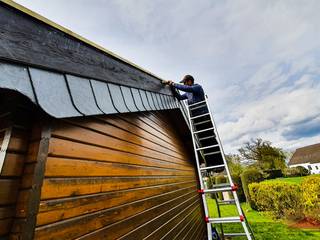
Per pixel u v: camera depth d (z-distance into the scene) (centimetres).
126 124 274
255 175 1311
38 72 116
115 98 193
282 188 891
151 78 328
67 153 151
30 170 122
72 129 164
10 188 115
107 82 191
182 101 532
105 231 173
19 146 125
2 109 134
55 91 122
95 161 183
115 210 196
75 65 150
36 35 122
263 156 3180
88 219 156
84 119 184
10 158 118
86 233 150
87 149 177
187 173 608
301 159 5338
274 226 793
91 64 171
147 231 254
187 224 459
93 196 169
